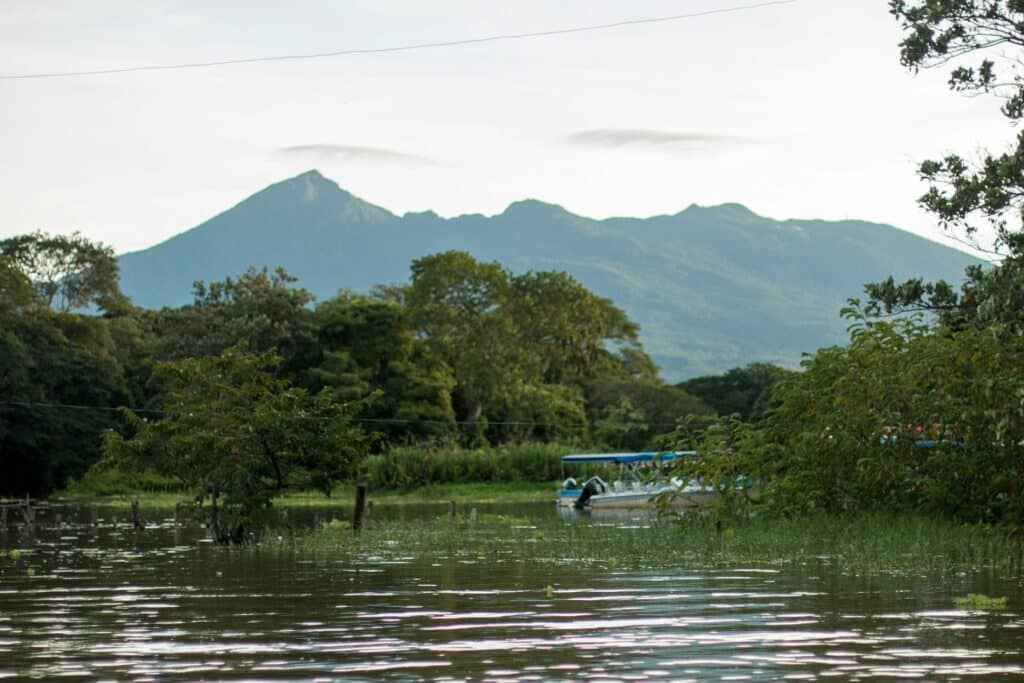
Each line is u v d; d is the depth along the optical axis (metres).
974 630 15.67
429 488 82.19
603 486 64.81
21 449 76.62
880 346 32.16
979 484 30.30
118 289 110.06
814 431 32.19
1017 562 23.95
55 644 15.37
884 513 31.45
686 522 33.56
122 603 19.69
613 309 124.00
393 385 94.81
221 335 92.56
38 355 79.56
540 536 34.09
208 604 19.41
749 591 20.00
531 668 13.42
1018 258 25.53
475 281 98.00
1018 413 27.62
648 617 17.12
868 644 14.69
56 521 50.97
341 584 22.20
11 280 80.75
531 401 96.88
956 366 29.70
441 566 25.58
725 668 13.29
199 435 34.41
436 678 12.94
